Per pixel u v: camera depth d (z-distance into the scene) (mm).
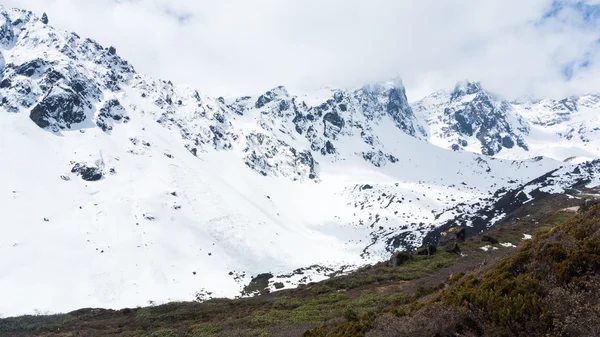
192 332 50688
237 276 155375
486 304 17812
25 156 193375
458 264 61906
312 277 154125
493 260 27859
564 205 178750
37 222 154875
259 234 199750
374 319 23219
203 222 191000
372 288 60188
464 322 17516
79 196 180375
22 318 96188
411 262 72812
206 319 67250
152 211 179750
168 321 73188
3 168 179250
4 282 120438
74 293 122000
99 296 123375
